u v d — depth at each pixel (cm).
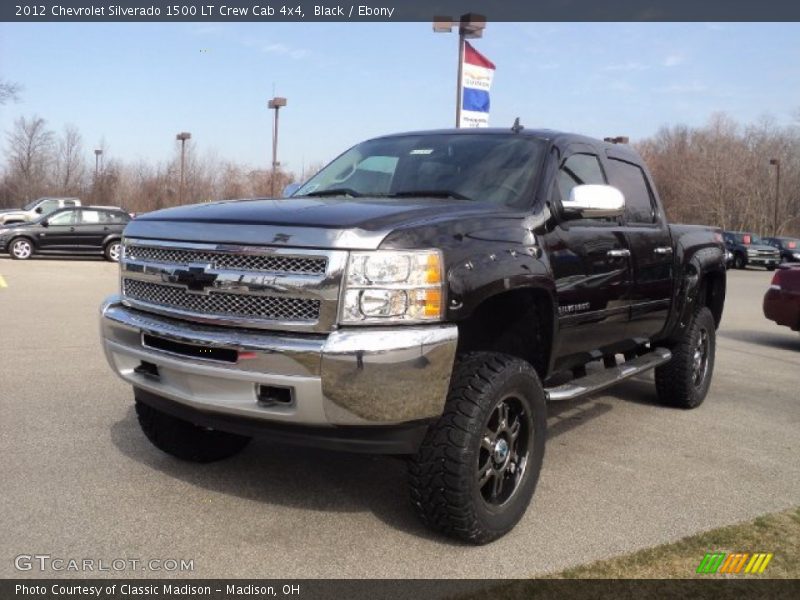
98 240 2117
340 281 302
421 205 359
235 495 389
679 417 595
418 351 303
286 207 348
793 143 6644
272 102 2995
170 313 342
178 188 4675
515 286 349
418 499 330
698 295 610
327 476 422
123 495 382
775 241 3662
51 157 6338
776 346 1034
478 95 1221
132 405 550
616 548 343
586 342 448
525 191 407
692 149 6719
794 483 441
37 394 576
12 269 1750
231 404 321
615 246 468
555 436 529
